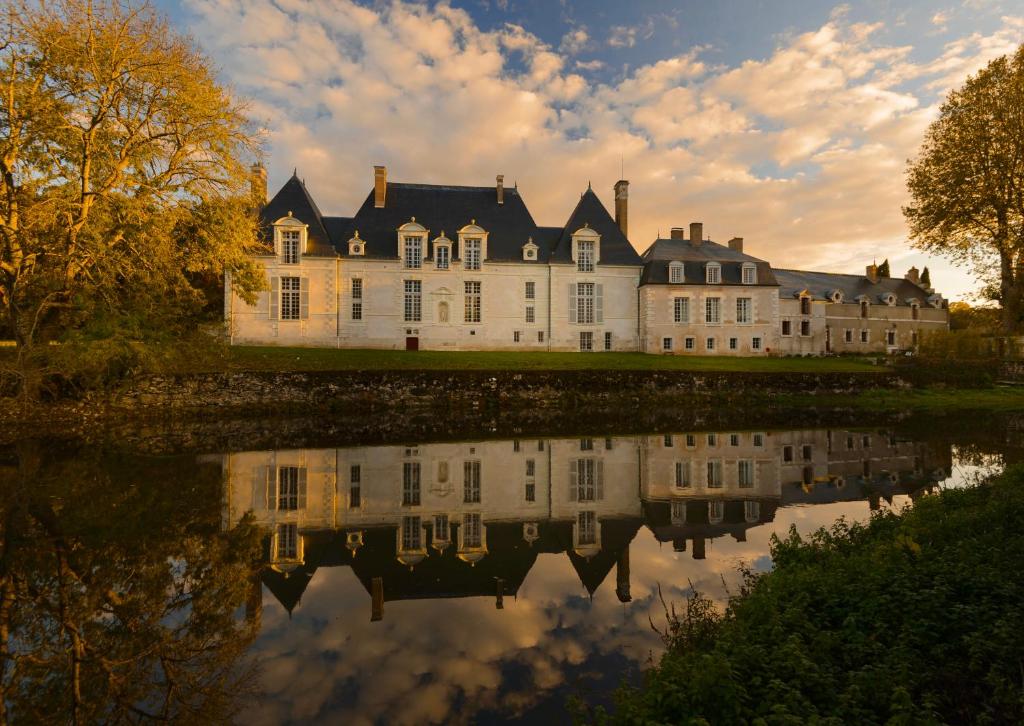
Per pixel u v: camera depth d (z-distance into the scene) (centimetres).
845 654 505
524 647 664
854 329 5800
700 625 643
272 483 1410
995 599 570
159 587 820
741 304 4728
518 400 3092
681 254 4797
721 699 420
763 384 3403
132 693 575
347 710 541
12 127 1864
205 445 1902
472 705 546
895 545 750
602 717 443
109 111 2025
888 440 2053
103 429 2195
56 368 2106
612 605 772
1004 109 2158
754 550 973
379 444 1964
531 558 952
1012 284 2239
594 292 4622
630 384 3266
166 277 2319
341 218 4597
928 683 454
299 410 2742
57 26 1884
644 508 1232
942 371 3709
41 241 1958
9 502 1188
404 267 4309
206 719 527
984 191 2223
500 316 4462
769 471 1567
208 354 2733
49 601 768
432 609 772
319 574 885
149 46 2064
